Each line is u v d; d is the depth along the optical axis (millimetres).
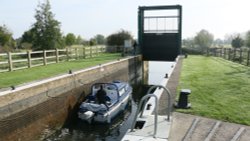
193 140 6031
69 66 19906
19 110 10375
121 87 16562
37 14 35500
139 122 6820
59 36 36406
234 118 7684
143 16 30828
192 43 71062
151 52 31812
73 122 14594
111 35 46688
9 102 9859
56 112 13008
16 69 17594
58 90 13172
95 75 17781
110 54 35312
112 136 12477
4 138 9609
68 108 14211
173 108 8539
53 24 35750
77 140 11906
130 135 5895
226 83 13492
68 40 52594
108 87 15836
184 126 6902
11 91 10039
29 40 38344
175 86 12523
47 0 35594
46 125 12172
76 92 15102
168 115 6859
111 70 21109
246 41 52312
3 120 9539
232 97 10391
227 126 7031
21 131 10508
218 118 7656
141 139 5684
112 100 15102
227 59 29188
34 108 11281
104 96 14633
